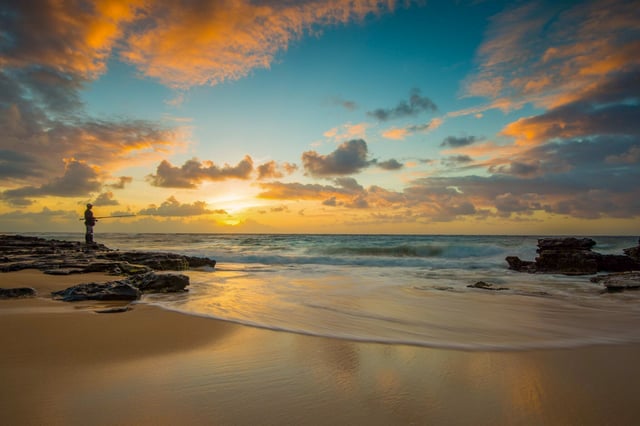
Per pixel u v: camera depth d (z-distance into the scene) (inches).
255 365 173.0
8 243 831.1
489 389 149.9
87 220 957.2
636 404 137.9
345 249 1366.9
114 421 115.1
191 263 754.2
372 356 190.2
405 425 118.0
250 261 994.7
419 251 1226.0
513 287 513.0
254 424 116.0
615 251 1286.9
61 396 133.3
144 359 177.9
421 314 312.2
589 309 346.3
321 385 149.5
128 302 339.0
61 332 223.0
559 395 145.3
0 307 300.7
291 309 324.2
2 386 141.4
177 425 113.7
